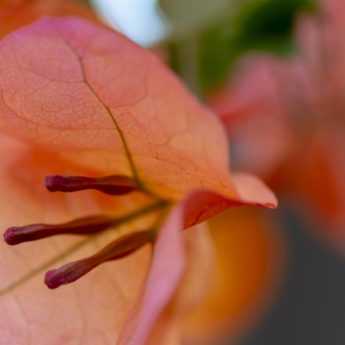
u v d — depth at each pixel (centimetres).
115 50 18
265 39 29
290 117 31
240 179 20
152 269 18
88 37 18
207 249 21
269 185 32
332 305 50
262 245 31
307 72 31
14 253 21
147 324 17
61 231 21
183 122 19
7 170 21
